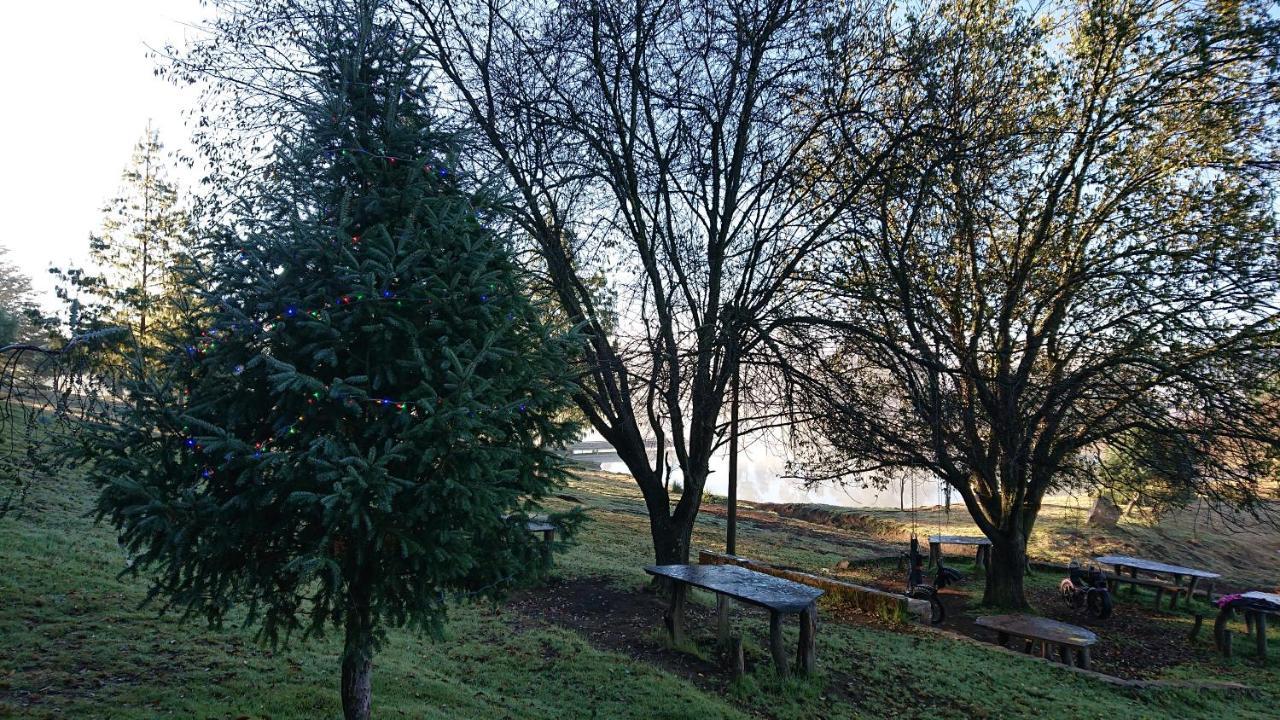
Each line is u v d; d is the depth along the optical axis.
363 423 5.04
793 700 8.09
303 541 4.96
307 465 4.58
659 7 11.49
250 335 5.01
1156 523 24.41
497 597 5.80
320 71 6.67
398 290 5.18
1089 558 21.61
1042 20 14.41
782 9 12.13
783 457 14.55
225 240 5.38
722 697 8.01
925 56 11.78
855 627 11.79
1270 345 11.45
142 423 4.71
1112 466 15.95
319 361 4.82
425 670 7.69
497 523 5.58
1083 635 10.63
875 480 15.09
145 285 20.41
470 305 5.52
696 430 12.48
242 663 7.02
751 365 11.73
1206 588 18.88
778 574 14.25
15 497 11.27
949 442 12.81
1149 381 12.59
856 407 11.85
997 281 13.92
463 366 5.17
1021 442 12.89
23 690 5.66
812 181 12.86
